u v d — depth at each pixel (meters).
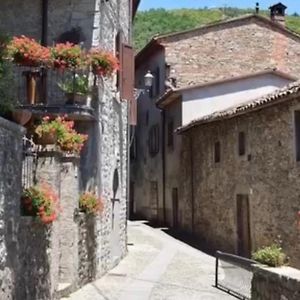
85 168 10.93
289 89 11.90
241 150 15.75
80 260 10.20
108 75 11.10
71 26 11.45
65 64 10.27
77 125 10.99
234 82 22.28
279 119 13.18
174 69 24.86
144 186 29.20
